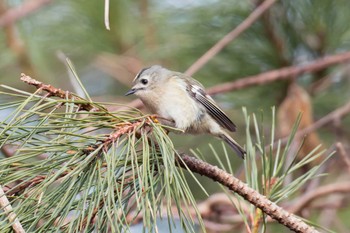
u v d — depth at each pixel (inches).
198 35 487.2
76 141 229.5
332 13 487.2
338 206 478.3
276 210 260.2
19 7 456.8
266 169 278.5
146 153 233.0
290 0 484.4
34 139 236.4
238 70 496.1
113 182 224.1
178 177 235.3
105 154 227.1
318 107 530.9
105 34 477.1
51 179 217.9
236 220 455.8
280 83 498.9
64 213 220.2
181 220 224.7
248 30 489.1
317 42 497.4
